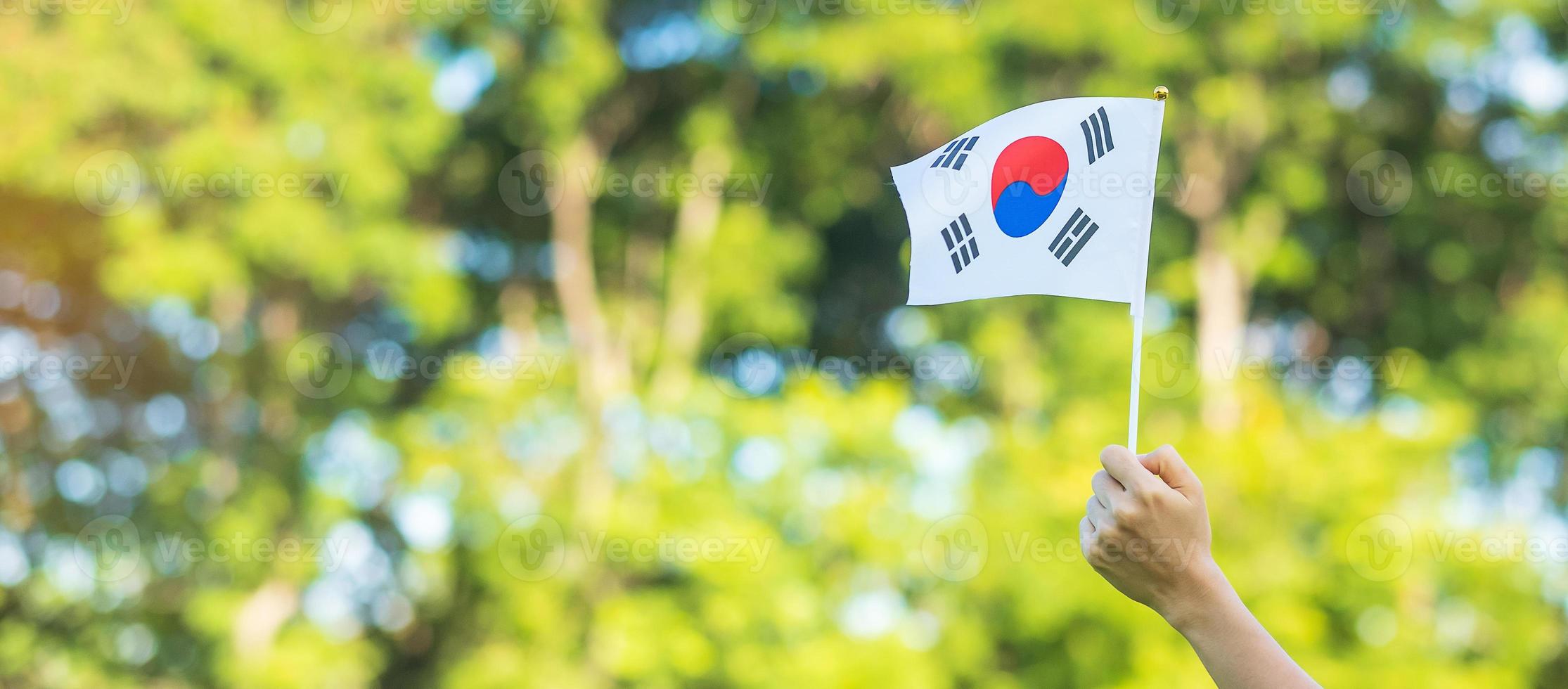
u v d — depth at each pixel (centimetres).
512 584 821
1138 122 189
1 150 806
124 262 805
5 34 822
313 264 820
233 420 902
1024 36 835
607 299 981
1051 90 889
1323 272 1024
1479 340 977
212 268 807
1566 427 912
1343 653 699
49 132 810
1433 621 735
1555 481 916
